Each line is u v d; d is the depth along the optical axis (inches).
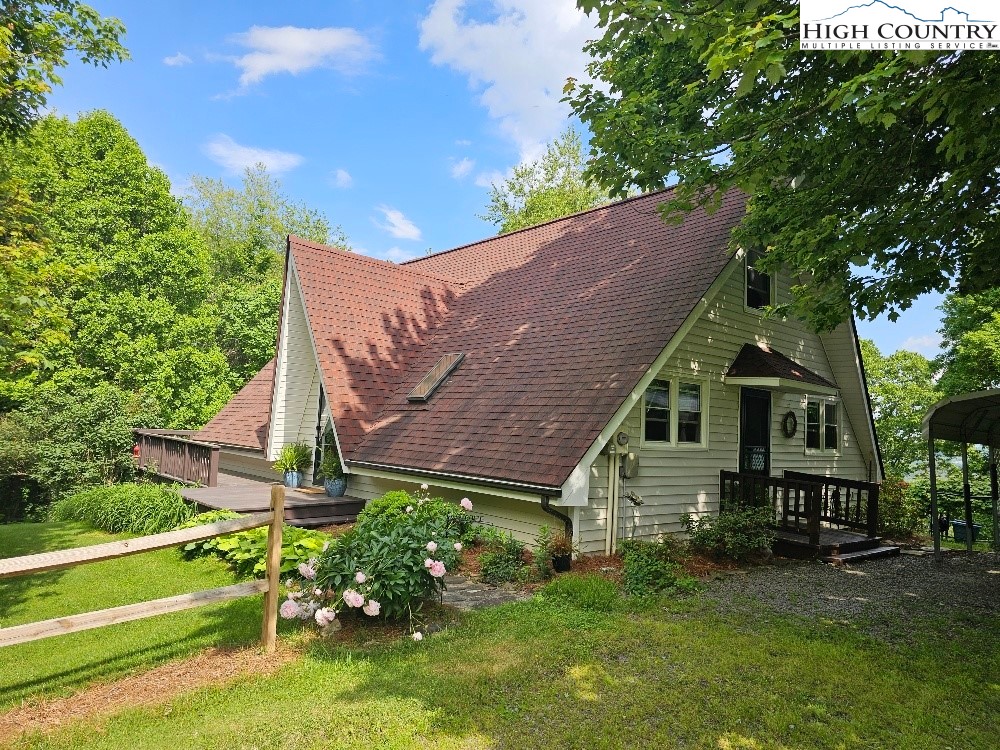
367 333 526.9
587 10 256.7
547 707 166.1
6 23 330.6
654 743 149.6
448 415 419.2
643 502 376.5
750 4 201.8
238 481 565.6
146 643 212.8
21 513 664.4
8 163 444.8
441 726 154.5
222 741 145.9
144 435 660.7
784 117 265.1
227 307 1064.8
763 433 472.4
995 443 464.8
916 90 211.5
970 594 307.0
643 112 305.3
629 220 558.6
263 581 205.6
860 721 163.8
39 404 683.4
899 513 526.9
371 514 348.8
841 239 270.4
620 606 260.5
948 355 734.5
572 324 439.5
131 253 864.3
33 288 337.4
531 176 1417.3
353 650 204.1
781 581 323.3
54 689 177.3
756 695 176.2
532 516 352.8
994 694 182.9
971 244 274.8
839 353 553.9
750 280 469.4
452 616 242.4
